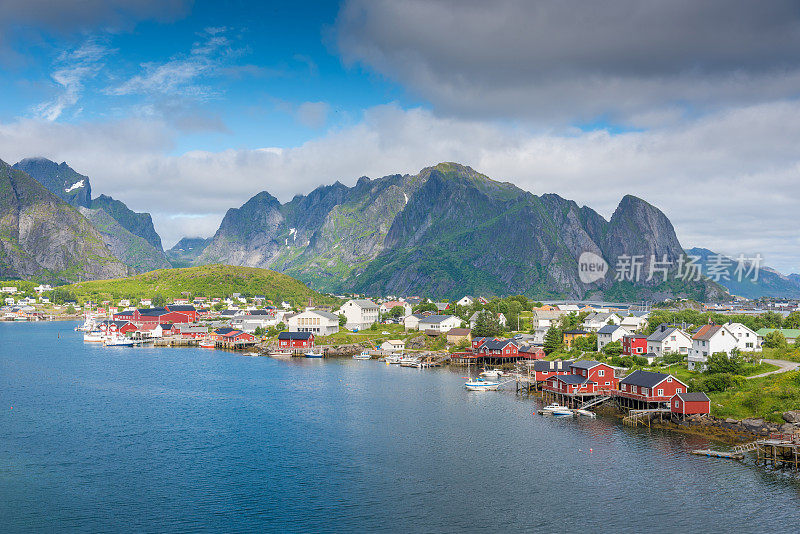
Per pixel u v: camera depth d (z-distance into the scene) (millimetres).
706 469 95625
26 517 79125
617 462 99438
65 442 111250
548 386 152875
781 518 78188
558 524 77062
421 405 142750
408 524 77188
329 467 97688
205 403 144750
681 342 170125
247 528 76125
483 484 90188
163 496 85938
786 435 104125
